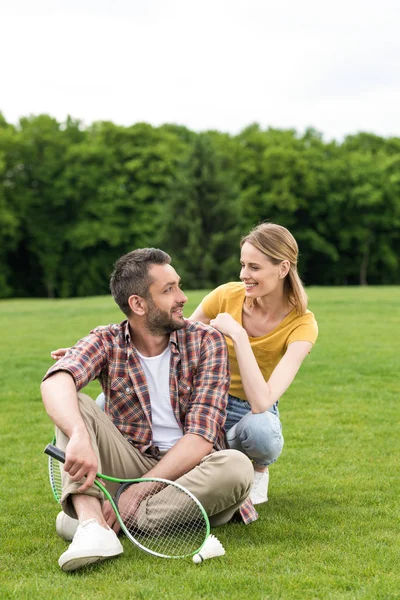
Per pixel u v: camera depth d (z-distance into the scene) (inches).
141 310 134.0
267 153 1849.2
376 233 1964.8
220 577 111.2
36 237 1759.4
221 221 1676.9
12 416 275.0
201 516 128.6
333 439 225.8
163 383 137.7
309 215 1926.7
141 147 1835.6
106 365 137.7
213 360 137.8
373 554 121.8
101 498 125.7
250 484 131.1
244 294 157.8
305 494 164.4
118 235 1739.7
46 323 644.7
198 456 130.9
